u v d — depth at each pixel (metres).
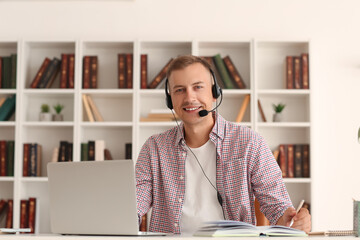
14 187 4.73
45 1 5.07
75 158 4.76
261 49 5.08
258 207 2.67
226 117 5.01
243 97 4.98
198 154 2.58
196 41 4.83
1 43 4.93
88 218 1.96
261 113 4.84
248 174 2.52
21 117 4.80
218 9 5.07
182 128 2.64
